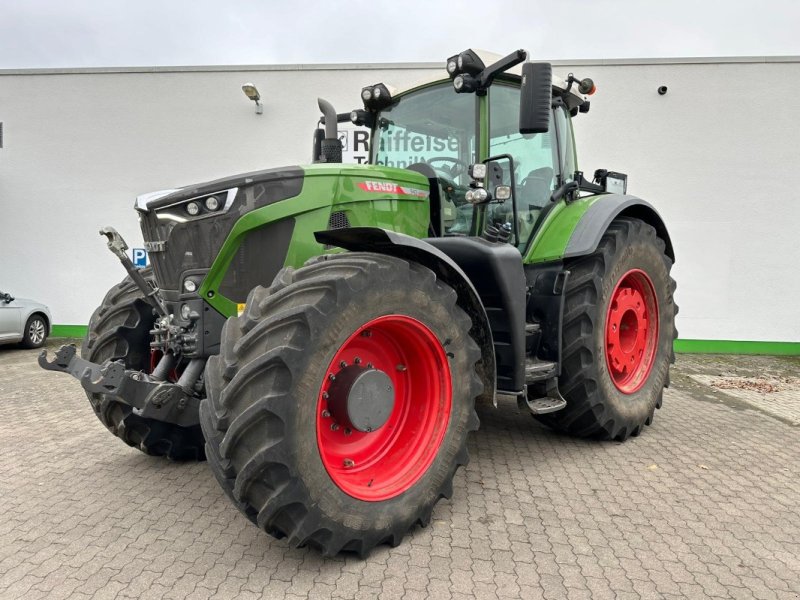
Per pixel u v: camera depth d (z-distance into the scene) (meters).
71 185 9.48
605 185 4.67
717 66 8.43
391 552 2.38
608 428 3.77
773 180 8.52
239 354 2.11
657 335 4.29
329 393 2.37
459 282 2.73
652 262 4.16
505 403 5.14
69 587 2.10
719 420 4.62
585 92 4.25
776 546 2.46
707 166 8.58
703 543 2.48
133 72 9.23
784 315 8.64
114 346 3.29
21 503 2.88
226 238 2.68
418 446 2.57
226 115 9.23
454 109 3.63
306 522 2.10
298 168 2.87
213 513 2.76
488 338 2.83
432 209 3.55
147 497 2.95
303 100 9.12
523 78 2.94
